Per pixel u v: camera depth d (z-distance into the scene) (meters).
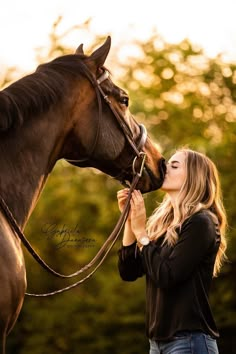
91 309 17.89
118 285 17.69
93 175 19.00
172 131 19.72
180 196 5.61
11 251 4.69
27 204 4.96
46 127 4.98
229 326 17.53
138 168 5.44
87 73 5.18
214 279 17.64
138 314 17.56
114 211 18.50
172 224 5.55
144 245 5.46
